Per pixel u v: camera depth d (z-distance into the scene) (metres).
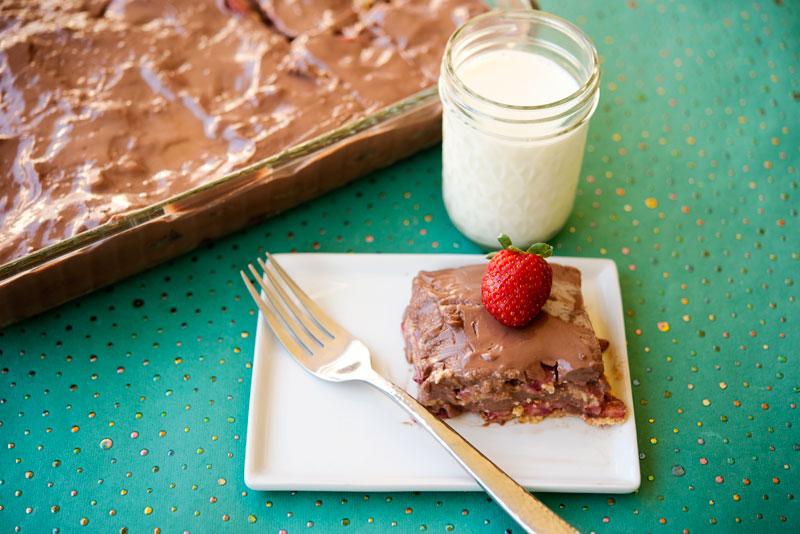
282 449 0.42
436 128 0.51
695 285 0.48
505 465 0.42
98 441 0.43
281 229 0.50
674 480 0.42
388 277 0.48
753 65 0.56
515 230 0.48
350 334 0.45
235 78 0.52
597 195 0.52
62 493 0.42
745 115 0.54
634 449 0.42
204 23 0.54
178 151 0.49
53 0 0.53
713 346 0.46
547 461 0.42
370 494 0.42
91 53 0.52
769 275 0.49
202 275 0.49
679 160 0.53
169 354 0.46
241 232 0.50
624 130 0.54
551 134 0.43
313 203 0.51
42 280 0.44
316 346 0.44
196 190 0.45
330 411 0.43
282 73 0.52
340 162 0.49
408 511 0.41
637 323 0.47
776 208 0.51
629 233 0.50
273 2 0.55
